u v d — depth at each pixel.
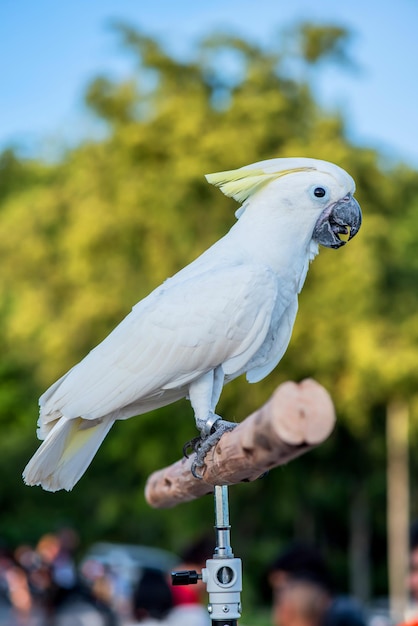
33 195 21.23
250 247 3.90
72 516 21.70
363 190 17.42
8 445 21.02
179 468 3.70
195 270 3.88
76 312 17.20
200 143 17.02
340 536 21.64
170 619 5.50
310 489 19.64
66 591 7.69
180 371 3.70
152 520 20.23
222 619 3.29
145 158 17.47
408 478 19.38
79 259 17.34
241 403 16.98
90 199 17.64
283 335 3.98
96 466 20.25
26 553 13.12
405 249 18.19
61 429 3.62
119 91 18.19
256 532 20.27
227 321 3.69
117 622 8.13
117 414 3.78
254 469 2.90
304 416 2.45
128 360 3.69
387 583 21.58
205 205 16.98
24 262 18.28
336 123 17.45
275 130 17.23
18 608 11.62
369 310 16.91
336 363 16.91
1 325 20.36
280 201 3.92
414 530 4.91
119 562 17.86
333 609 5.68
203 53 18.22
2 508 21.73
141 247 17.30
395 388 17.05
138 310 3.80
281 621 4.71
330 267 16.58
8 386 20.70
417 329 17.39
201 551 5.70
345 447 19.41
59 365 17.41
